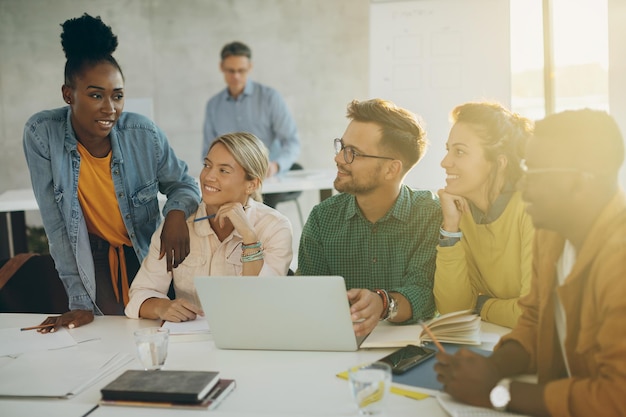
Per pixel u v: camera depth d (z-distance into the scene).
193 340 1.84
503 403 1.30
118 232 2.66
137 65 6.80
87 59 2.32
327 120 6.75
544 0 3.84
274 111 5.77
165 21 6.74
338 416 1.32
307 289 1.64
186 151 6.85
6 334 1.93
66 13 6.77
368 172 2.02
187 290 2.22
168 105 6.82
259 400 1.41
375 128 2.01
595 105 4.10
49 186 2.49
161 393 1.38
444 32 4.04
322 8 6.64
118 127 2.57
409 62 4.11
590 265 1.29
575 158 1.30
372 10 4.12
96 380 1.56
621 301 1.22
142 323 2.03
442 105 4.09
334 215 2.17
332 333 1.68
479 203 1.94
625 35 2.73
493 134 1.87
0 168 6.93
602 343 1.23
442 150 4.12
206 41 6.73
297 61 6.71
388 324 1.93
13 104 6.89
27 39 6.81
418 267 2.07
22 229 4.78
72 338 1.88
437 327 1.72
